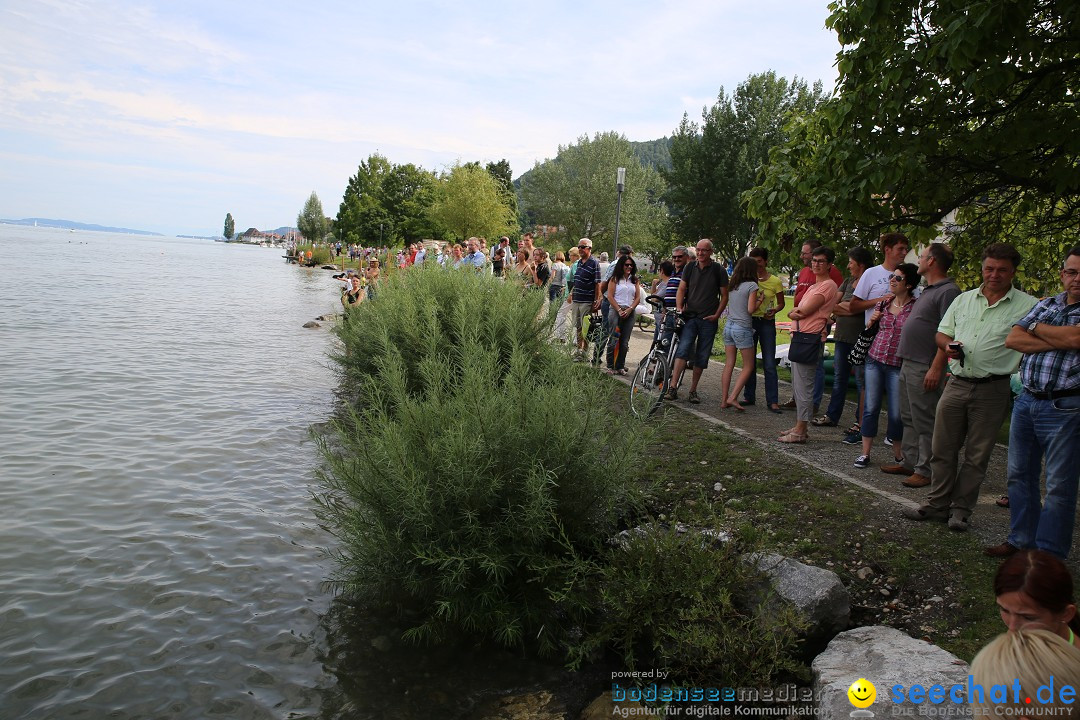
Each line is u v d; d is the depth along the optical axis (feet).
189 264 234.99
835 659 12.37
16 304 76.74
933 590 14.56
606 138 251.80
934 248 19.10
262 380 41.27
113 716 12.09
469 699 13.10
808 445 23.86
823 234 29.84
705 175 136.56
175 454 26.37
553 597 14.62
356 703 12.82
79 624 14.79
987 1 20.97
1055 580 7.54
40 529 19.27
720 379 36.78
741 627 13.53
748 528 17.11
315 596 16.44
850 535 16.87
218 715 12.28
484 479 15.15
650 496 19.04
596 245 233.55
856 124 26.32
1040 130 24.98
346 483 15.66
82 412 32.04
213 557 18.07
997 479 20.71
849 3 25.57
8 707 12.16
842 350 26.27
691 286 29.37
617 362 35.29
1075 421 13.65
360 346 32.78
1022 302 15.70
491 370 20.06
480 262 52.31
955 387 16.58
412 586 15.19
